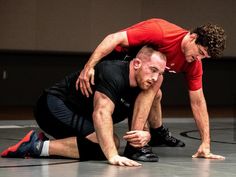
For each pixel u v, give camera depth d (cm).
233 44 1031
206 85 1034
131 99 344
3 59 917
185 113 839
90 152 338
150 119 421
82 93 338
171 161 346
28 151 342
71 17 939
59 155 343
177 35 341
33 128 566
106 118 318
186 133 543
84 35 948
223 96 1048
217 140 479
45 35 928
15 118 696
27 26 916
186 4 998
